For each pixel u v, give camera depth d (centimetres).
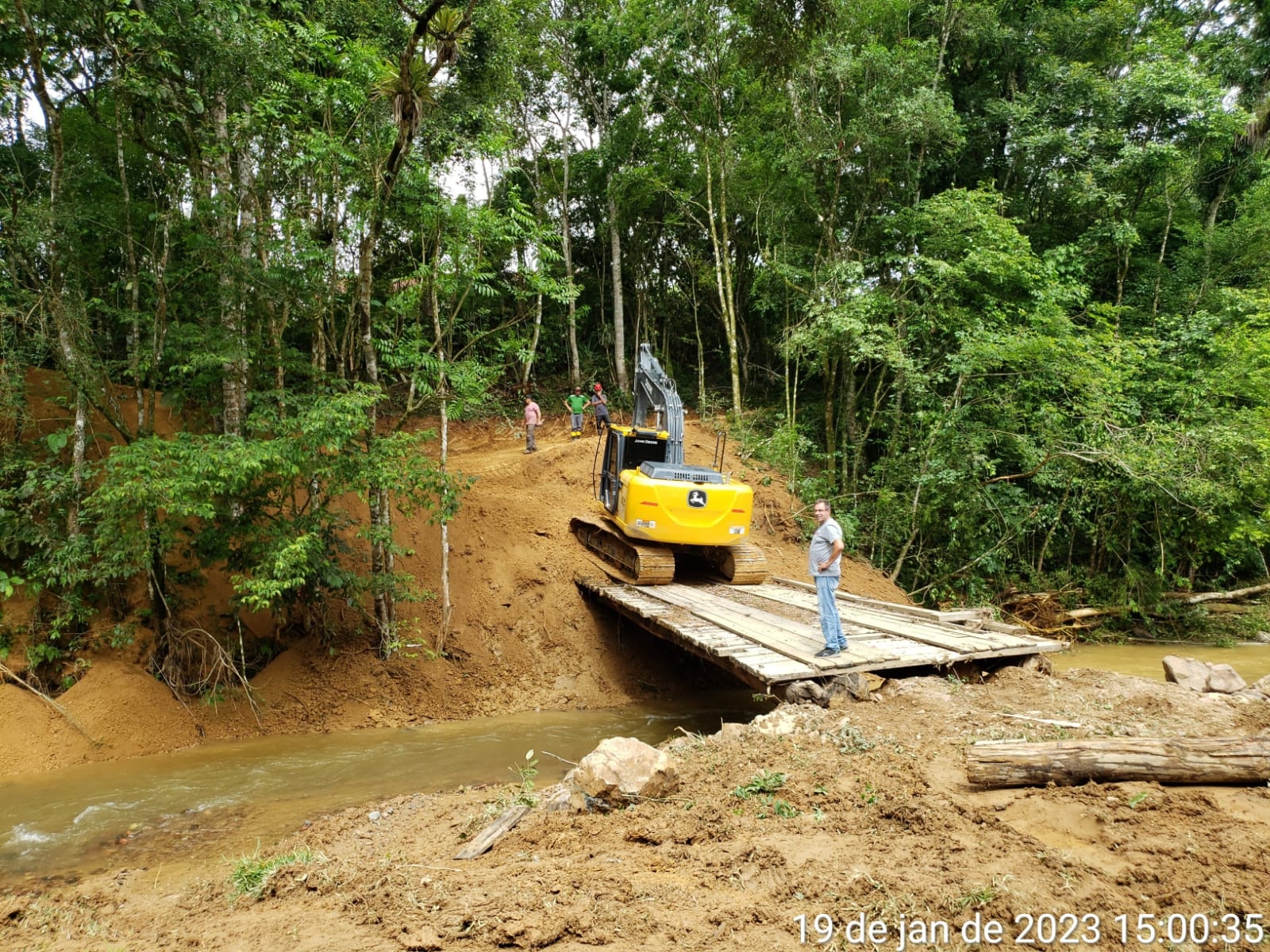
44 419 927
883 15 1727
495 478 1505
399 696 993
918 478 1520
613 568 1255
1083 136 1748
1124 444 1343
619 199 2291
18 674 838
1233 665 1194
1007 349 1375
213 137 885
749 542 1338
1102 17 1934
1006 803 475
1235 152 1994
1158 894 365
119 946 380
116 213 874
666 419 1266
